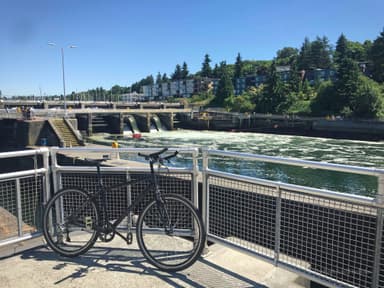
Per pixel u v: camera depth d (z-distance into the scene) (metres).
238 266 2.96
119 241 3.46
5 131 31.44
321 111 57.06
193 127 59.72
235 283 2.67
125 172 3.31
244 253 2.89
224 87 89.94
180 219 3.03
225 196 3.12
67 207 3.30
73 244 3.32
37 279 2.71
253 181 2.78
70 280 2.70
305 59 100.69
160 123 56.16
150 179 2.91
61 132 28.45
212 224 3.26
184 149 3.08
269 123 53.44
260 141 38.66
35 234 3.33
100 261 3.03
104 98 123.56
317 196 2.42
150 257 2.89
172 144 35.25
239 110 74.44
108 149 3.19
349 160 24.39
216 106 88.38
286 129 49.19
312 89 74.31
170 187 3.27
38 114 34.91
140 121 52.12
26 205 3.32
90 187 3.45
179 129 58.94
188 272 2.84
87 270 2.86
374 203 2.13
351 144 34.97
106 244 3.39
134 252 3.21
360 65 77.56
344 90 54.41
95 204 3.08
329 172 19.22
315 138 42.06
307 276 2.50
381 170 2.05
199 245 2.82
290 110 63.53
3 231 3.32
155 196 2.86
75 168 3.37
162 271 2.84
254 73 117.62
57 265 2.96
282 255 2.78
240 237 3.04
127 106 60.62
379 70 70.56
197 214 2.80
